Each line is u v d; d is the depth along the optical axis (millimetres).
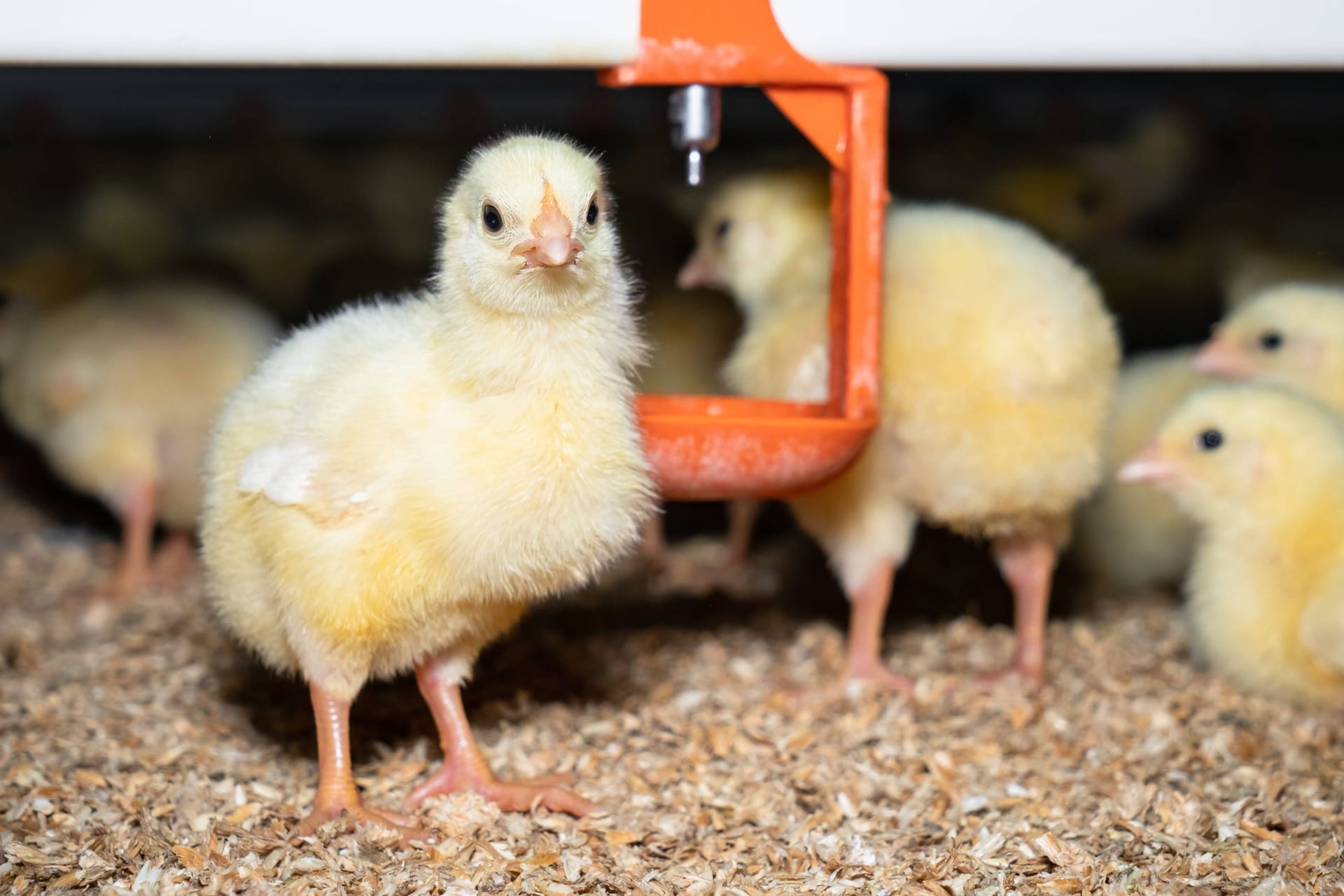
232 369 748
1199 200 943
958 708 636
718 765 598
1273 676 643
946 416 615
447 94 966
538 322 528
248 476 538
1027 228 655
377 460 528
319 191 956
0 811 562
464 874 536
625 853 548
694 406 613
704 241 729
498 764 593
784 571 764
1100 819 568
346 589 534
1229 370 731
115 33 565
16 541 809
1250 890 534
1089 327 618
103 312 753
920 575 760
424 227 940
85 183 955
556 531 534
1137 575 745
